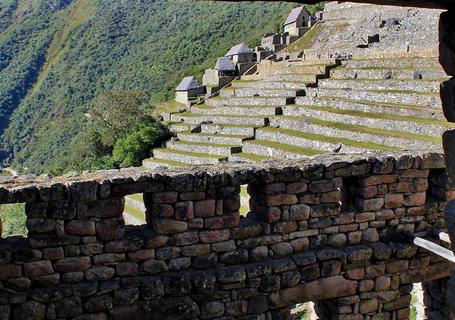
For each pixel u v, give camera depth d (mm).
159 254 6680
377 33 56500
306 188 7316
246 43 91000
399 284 8055
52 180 6504
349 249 7672
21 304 6051
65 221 6203
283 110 40094
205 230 6867
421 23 52594
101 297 6379
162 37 126250
